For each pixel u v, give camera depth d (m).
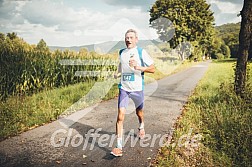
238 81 8.77
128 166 4.45
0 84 10.23
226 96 8.75
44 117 7.29
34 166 4.42
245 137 5.33
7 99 9.52
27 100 9.18
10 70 11.04
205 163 4.62
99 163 4.56
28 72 11.76
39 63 12.74
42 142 5.56
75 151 5.09
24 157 4.79
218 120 6.45
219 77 18.44
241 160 4.77
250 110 7.16
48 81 12.93
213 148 5.23
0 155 4.85
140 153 4.99
